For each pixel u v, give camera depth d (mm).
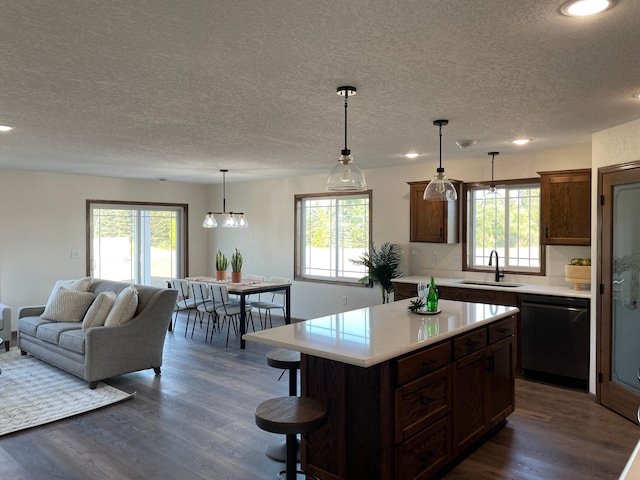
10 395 4184
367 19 1876
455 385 2930
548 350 4504
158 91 2867
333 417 2672
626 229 3711
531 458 3053
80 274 7223
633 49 2195
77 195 7191
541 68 2465
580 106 3221
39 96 2971
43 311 5684
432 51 2225
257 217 8156
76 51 2217
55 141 4465
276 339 2650
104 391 4285
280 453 3070
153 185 8141
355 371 2566
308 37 2059
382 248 6430
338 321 3178
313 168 6469
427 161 5906
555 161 5055
